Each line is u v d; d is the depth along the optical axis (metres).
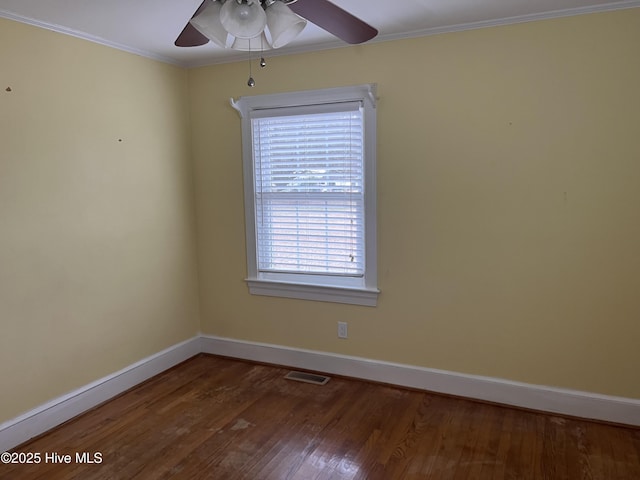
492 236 2.71
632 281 2.46
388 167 2.91
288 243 3.32
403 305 3.00
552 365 2.67
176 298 3.48
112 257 2.94
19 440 2.44
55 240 2.58
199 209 3.57
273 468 2.23
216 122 3.39
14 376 2.42
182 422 2.67
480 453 2.31
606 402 2.56
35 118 2.45
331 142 3.07
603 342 2.55
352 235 3.11
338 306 3.20
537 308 2.67
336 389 3.06
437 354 2.95
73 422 2.67
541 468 2.19
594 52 2.38
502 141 2.62
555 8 2.37
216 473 2.20
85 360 2.80
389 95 2.84
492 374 2.82
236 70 3.26
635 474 2.13
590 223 2.50
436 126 2.76
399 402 2.86
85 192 2.74
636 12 2.29
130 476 2.19
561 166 2.52
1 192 2.31
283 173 3.26
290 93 3.11
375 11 2.38
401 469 2.21
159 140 3.25
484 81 2.62
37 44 2.44
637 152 2.37
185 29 1.85
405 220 2.91
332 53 2.96
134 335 3.14
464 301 2.83
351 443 2.43
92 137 2.77
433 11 2.39
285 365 3.43
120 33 2.66
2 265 2.33
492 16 2.48
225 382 3.19
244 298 3.52
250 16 1.48
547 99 2.50
